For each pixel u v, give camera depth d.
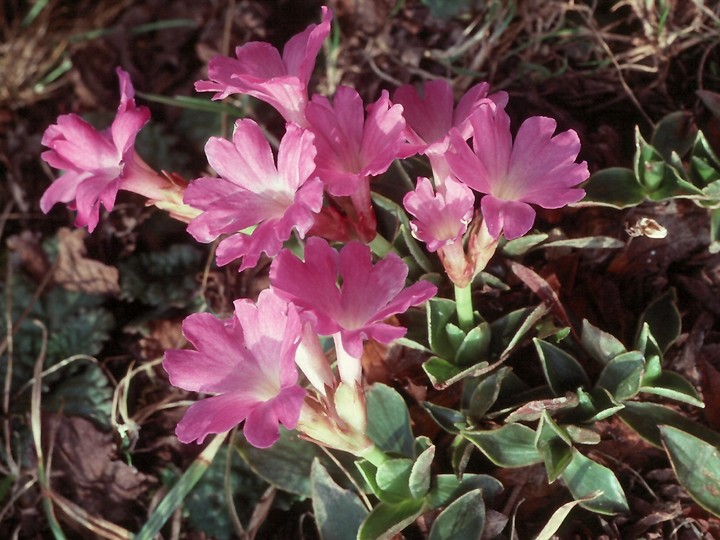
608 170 0.22
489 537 0.20
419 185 0.17
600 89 0.25
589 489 0.19
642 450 0.20
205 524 0.23
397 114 0.17
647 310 0.21
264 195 0.18
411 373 0.22
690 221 0.22
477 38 0.25
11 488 0.24
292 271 0.17
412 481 0.19
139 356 0.25
